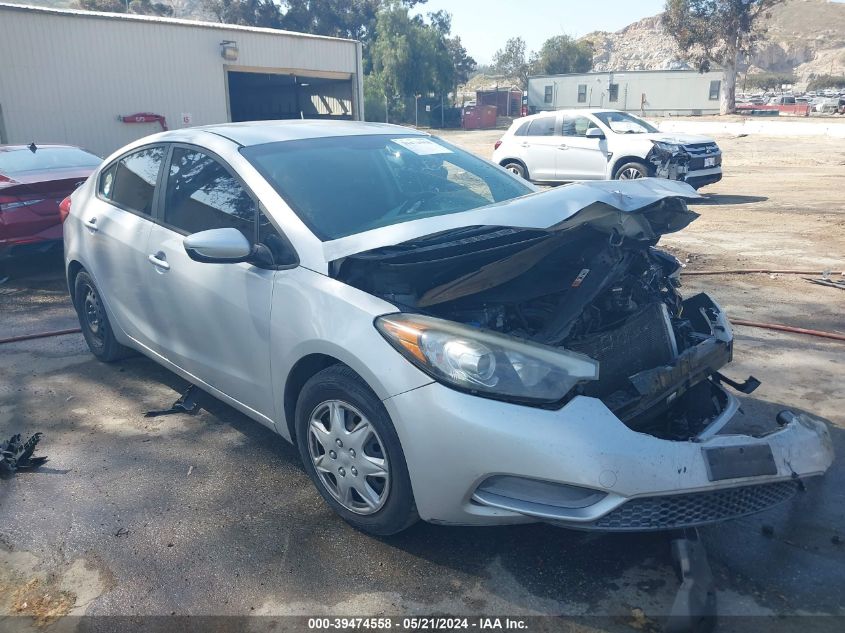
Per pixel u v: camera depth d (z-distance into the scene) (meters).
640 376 3.01
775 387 4.62
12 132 15.67
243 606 2.79
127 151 4.77
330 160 3.88
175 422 4.38
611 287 3.29
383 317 2.91
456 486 2.70
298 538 3.20
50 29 15.88
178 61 17.92
